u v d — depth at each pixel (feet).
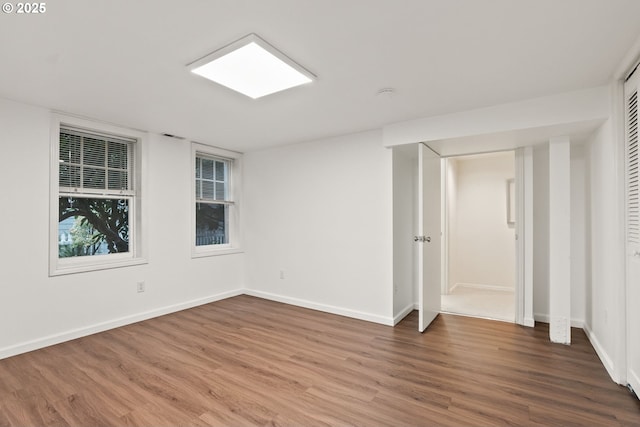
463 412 6.27
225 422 6.00
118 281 11.21
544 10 5.07
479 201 17.29
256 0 4.83
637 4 4.90
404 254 12.67
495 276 16.88
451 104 9.16
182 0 4.81
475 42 6.01
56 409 6.39
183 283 13.29
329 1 4.85
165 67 6.97
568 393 6.89
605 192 8.09
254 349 9.27
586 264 10.44
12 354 8.80
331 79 7.55
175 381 7.47
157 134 12.43
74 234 10.69
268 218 14.99
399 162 12.22
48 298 9.56
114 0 4.78
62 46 6.10
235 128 11.62
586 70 7.11
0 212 8.75
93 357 8.72
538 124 8.60
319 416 6.17
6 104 8.84
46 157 9.56
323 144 13.20
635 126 6.72
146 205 12.07
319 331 10.76
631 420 5.97
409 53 6.41
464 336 10.27
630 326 6.95
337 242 12.80
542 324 11.38
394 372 7.88
